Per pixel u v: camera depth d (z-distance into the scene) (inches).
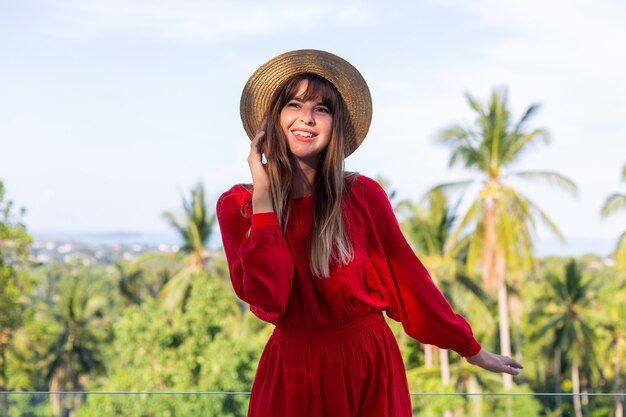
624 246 1135.6
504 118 1077.8
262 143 82.0
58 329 1393.9
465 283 1119.6
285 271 76.2
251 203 81.7
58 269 2632.9
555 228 1082.1
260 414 82.0
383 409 80.1
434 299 82.9
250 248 75.7
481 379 1088.8
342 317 79.9
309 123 80.4
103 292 1811.0
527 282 1491.1
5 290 967.0
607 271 1803.6
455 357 1122.0
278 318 79.8
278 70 84.7
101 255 4616.1
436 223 1136.8
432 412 126.3
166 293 1239.5
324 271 77.9
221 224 83.0
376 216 82.4
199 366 820.0
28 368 1173.1
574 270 1257.4
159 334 826.8
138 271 1433.3
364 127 86.6
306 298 79.3
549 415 124.8
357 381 79.7
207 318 860.0
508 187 1084.5
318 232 78.5
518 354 1213.7
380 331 82.0
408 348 1075.9
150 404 126.8
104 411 126.4
